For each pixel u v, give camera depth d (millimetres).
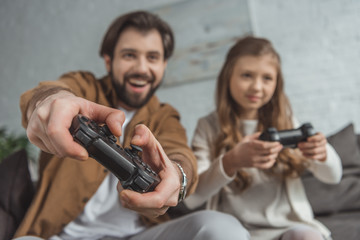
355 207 1303
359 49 2195
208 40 2496
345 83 2221
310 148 852
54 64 3061
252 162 818
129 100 958
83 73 990
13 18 3223
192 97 2559
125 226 835
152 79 966
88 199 798
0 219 821
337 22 2242
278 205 963
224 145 1037
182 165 599
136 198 353
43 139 368
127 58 947
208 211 688
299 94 2316
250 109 1106
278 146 805
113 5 2867
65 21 3031
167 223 749
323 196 1313
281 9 2369
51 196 792
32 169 2543
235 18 2418
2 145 2609
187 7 2555
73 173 809
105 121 390
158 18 1005
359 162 1414
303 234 770
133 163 358
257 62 1013
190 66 2545
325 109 2262
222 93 1105
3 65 3234
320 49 2277
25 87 3152
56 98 401
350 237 1135
